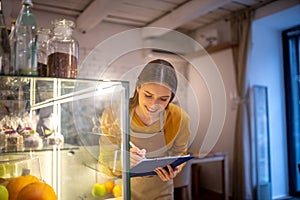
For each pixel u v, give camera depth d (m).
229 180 3.78
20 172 0.90
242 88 3.52
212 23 4.23
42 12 3.46
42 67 0.93
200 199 3.79
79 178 0.98
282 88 3.91
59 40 0.96
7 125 0.92
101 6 2.88
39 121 0.98
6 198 0.78
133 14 3.70
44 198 0.81
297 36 3.85
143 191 1.08
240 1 3.38
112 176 0.91
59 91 0.94
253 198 3.47
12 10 2.02
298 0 3.04
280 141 3.82
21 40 0.83
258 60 3.70
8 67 0.82
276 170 3.74
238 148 3.55
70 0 3.17
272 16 3.39
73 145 0.99
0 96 0.91
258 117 3.62
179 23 3.54
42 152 0.96
